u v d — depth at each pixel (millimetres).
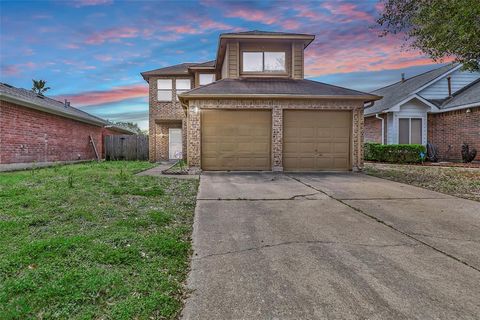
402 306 2266
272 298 2385
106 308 2182
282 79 12922
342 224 4422
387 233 4004
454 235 3932
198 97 10594
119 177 8922
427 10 7551
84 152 18125
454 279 2707
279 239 3775
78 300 2258
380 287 2557
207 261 3107
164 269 2875
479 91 14969
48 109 13445
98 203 5414
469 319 2104
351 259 3150
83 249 3223
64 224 4168
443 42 7652
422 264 3029
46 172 10352
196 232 4047
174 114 18875
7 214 4566
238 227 4273
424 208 5395
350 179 9102
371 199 6176
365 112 18766
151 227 4188
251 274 2805
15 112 11867
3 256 2990
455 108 14844
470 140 14367
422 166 13156
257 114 11102
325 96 10703
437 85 17047
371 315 2148
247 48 13078
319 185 7934
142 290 2439
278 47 13141
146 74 18734
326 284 2607
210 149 11039
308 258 3176
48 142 14188
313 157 11172
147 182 8133
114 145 20188
